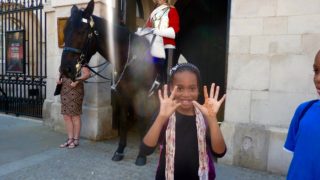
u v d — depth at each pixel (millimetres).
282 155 4324
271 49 4387
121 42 4520
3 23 9203
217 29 8727
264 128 4449
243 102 4613
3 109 8641
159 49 4422
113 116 6367
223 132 4703
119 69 4559
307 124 1700
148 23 4699
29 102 8070
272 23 4359
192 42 8766
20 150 5359
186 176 1992
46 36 7172
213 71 8867
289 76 4305
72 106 5418
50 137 6188
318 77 1724
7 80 8438
